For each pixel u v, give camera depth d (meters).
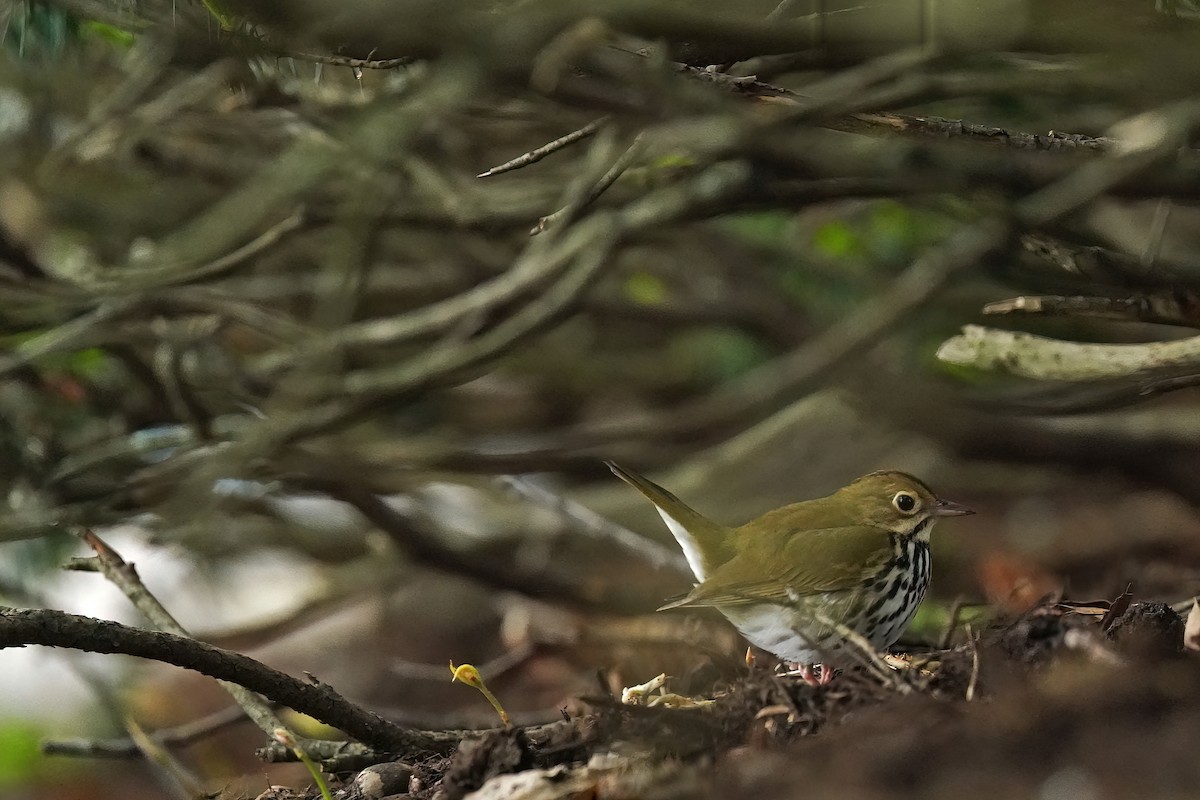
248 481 13.38
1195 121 7.83
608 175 9.75
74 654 15.09
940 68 9.43
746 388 14.49
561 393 18.41
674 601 11.25
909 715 7.18
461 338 12.20
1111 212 13.76
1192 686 7.03
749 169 10.29
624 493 17.48
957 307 13.98
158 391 13.58
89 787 15.61
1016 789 6.50
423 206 12.66
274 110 11.03
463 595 17.41
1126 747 6.61
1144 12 8.06
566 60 7.71
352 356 14.77
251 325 13.14
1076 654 7.51
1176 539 15.38
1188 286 9.34
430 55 8.04
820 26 8.10
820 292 15.67
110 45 11.91
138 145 13.02
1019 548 15.88
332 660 17.06
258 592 17.52
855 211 14.47
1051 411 11.32
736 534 11.16
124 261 14.31
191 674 16.62
